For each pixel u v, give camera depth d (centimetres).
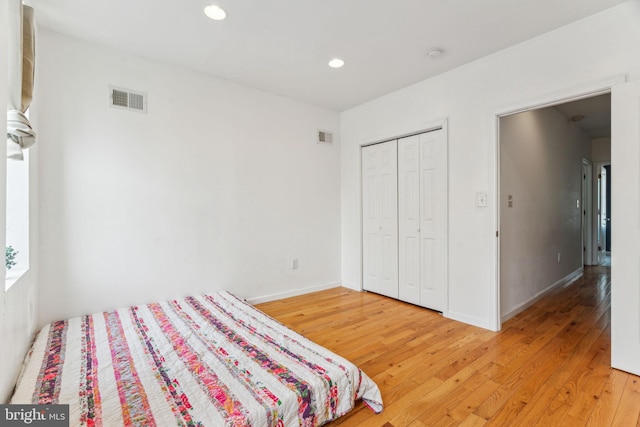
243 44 256
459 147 295
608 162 549
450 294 304
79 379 160
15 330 168
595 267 546
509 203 304
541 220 368
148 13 216
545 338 254
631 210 195
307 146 396
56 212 241
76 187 249
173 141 296
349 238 424
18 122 147
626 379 191
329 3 203
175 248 298
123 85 270
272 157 363
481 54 270
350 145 418
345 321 297
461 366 210
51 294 239
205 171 315
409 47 259
